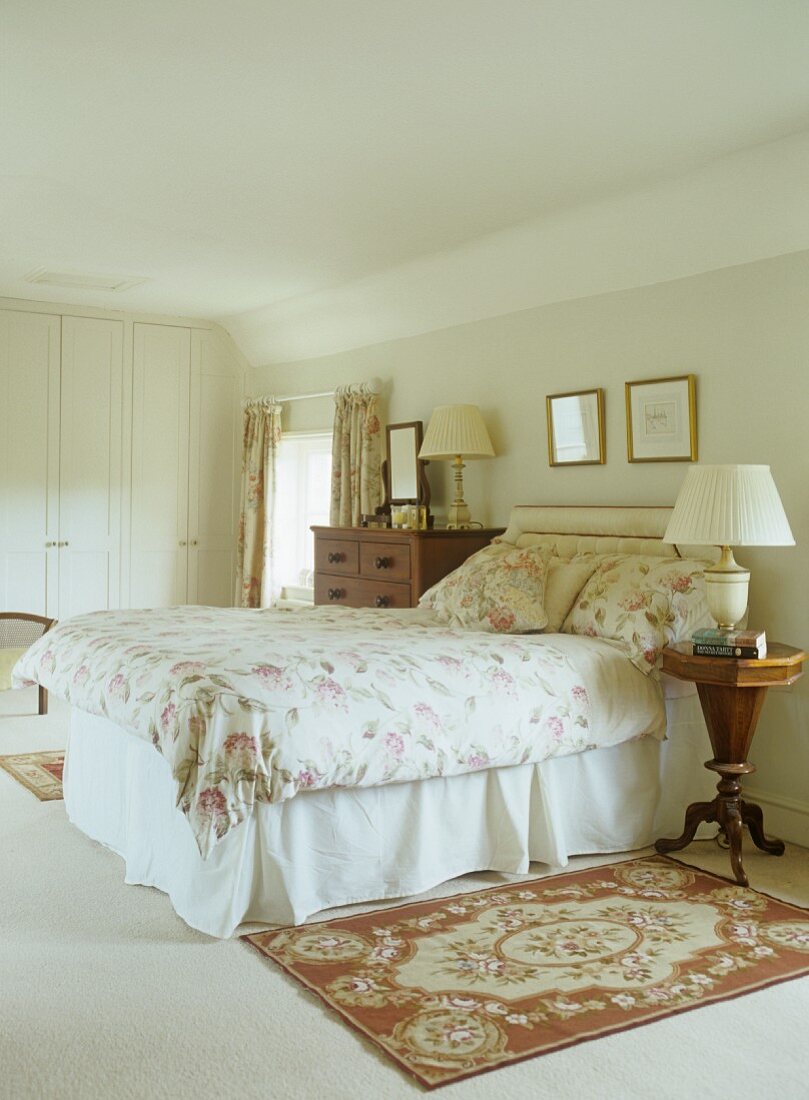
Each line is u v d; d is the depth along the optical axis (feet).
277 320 22.91
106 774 11.82
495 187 13.58
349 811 10.09
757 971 8.77
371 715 9.96
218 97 10.81
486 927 9.69
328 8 8.77
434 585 15.93
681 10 8.68
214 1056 7.27
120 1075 6.99
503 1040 7.52
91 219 15.81
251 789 9.17
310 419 23.06
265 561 24.02
